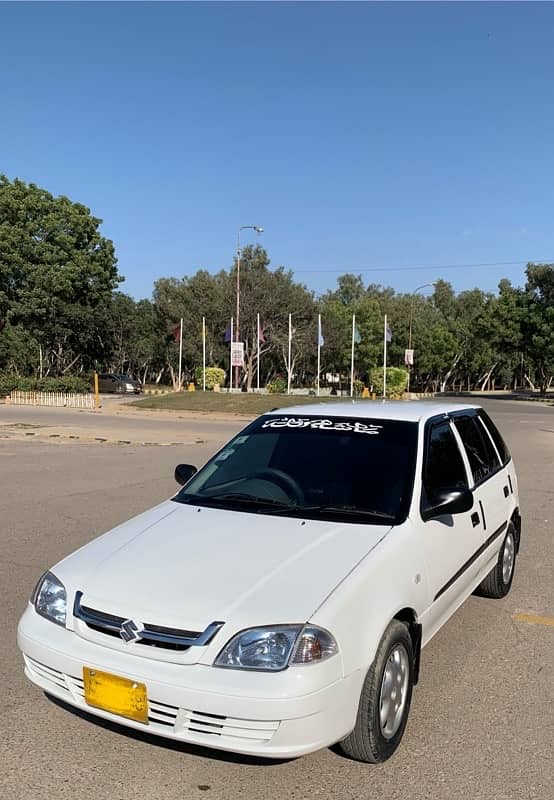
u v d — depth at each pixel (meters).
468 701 4.07
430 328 80.62
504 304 64.06
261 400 36.03
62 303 48.06
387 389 53.28
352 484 4.14
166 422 26.30
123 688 3.05
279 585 3.17
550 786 3.23
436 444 4.62
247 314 63.94
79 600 3.30
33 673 3.43
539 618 5.47
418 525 3.89
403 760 3.42
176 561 3.45
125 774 3.25
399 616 3.61
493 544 5.33
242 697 2.87
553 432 22.62
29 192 46.88
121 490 10.77
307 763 3.38
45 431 21.36
